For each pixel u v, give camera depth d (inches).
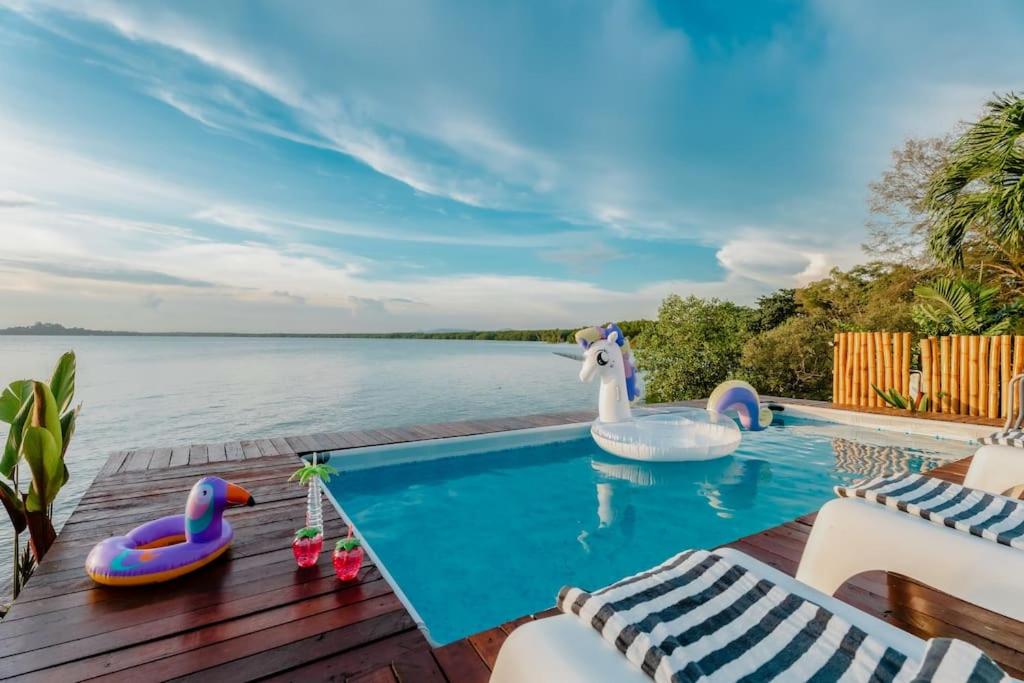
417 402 834.8
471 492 201.9
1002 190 328.8
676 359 661.9
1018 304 342.6
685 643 46.0
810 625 49.2
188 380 1213.7
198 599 95.6
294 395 934.4
